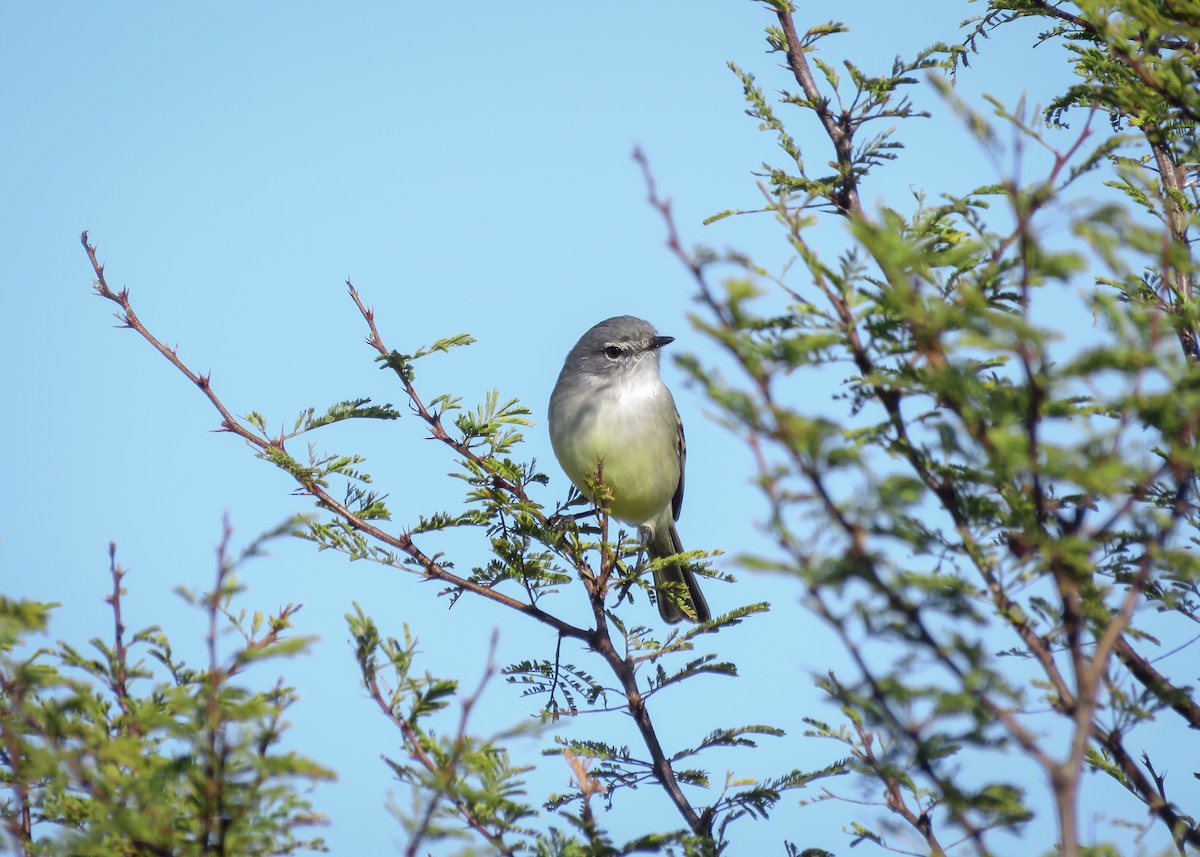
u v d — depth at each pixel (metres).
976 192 8.87
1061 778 5.27
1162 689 6.90
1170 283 8.73
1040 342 5.71
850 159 10.84
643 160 6.09
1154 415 5.93
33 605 6.73
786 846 8.89
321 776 6.40
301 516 7.07
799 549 5.82
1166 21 7.79
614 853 7.91
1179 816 7.45
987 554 6.51
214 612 6.70
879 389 6.69
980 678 5.73
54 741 7.17
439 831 6.84
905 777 8.35
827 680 6.69
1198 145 8.63
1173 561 5.81
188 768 6.78
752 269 6.45
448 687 7.52
